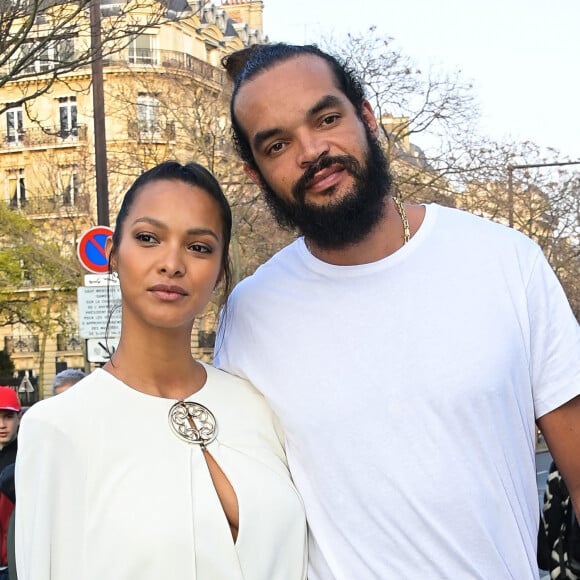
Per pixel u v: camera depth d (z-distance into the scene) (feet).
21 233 93.61
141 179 8.18
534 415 7.99
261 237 67.21
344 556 7.76
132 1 35.50
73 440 7.38
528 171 81.00
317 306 8.20
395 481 7.54
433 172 66.90
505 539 7.57
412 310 7.84
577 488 7.99
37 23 32.68
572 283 92.02
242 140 8.70
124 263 7.91
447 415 7.53
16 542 7.18
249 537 7.59
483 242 8.05
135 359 8.02
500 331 7.66
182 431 7.81
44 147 120.37
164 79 77.41
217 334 9.32
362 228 8.05
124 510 7.22
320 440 7.87
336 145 8.05
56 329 124.26
